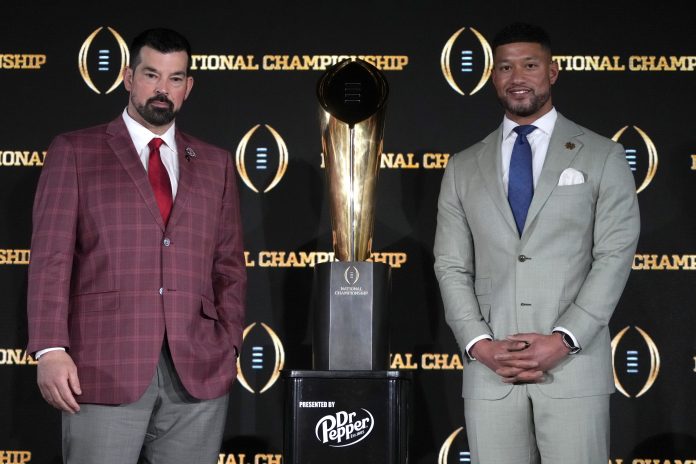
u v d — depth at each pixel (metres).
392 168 3.32
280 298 3.30
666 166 3.28
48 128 3.33
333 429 2.53
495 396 2.57
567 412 2.50
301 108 3.35
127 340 2.42
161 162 2.60
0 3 3.35
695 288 3.23
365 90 2.77
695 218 3.26
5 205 3.30
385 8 3.35
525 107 2.72
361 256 2.78
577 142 2.70
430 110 3.33
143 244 2.48
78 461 2.42
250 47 3.36
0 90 3.33
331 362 2.60
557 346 2.47
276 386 3.28
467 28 3.35
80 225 2.50
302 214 3.32
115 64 3.35
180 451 2.52
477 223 2.69
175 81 2.60
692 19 3.32
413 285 3.30
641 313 3.24
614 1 3.33
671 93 3.30
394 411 2.54
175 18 3.37
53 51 3.35
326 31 3.35
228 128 3.34
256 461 3.26
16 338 3.27
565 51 3.33
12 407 3.25
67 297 2.42
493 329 2.60
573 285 2.57
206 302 2.57
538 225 2.60
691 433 3.20
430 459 3.25
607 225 2.59
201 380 2.49
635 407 3.21
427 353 3.28
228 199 2.73
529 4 3.34
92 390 2.41
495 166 2.73
